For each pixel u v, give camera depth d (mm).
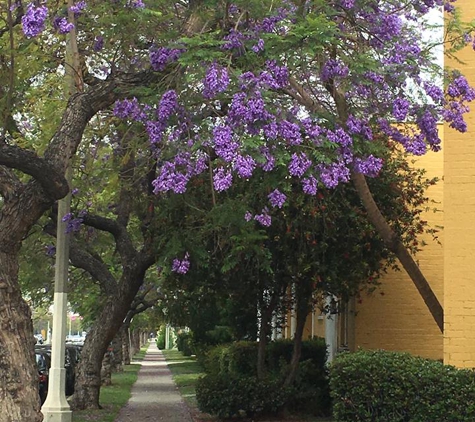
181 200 13766
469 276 11250
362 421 11320
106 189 15969
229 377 16984
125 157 13383
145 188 16562
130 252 18672
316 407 16906
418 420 10883
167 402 22203
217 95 9953
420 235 17672
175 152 10453
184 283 16250
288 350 18859
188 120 10359
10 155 8875
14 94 13109
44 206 9352
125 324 35219
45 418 13805
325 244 14211
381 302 17609
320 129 10156
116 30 11484
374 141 12273
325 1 10477
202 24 10812
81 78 12016
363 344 17547
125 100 10516
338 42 10133
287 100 10641
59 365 14086
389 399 11133
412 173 16297
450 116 10398
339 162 10203
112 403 20891
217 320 32844
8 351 8617
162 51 10211
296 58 10000
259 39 9781
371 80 10453
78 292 29641
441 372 10883
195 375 36250
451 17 11430
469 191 11344
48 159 9695
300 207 13969
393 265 16766
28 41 12344
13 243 9188
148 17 10891
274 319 22797
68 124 10039
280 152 9742
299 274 15000
